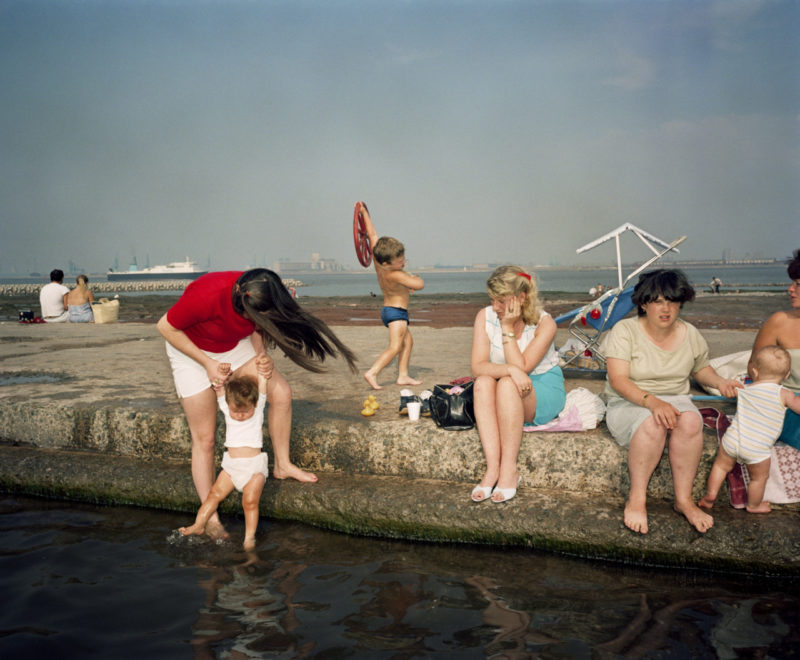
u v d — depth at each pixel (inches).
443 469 150.9
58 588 115.5
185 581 118.6
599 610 106.3
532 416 148.2
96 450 179.3
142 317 741.3
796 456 128.1
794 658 90.7
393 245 204.4
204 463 148.0
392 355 209.3
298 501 149.0
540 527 132.7
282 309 132.4
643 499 127.8
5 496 170.7
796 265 133.7
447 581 118.3
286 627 101.0
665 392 139.9
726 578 119.3
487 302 1057.5
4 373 244.1
